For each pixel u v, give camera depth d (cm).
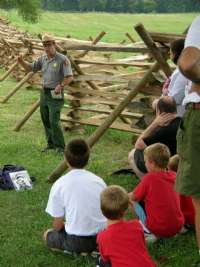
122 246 544
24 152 1152
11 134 1322
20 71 2127
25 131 1359
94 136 959
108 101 1273
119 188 568
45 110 1146
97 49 1104
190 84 565
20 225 772
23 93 1898
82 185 651
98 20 7438
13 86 2038
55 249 677
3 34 2628
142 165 807
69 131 1347
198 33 532
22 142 1231
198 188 545
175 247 689
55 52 1119
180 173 558
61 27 5978
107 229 561
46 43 1104
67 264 647
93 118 1316
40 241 716
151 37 894
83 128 1359
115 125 1173
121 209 554
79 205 644
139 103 995
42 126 1419
